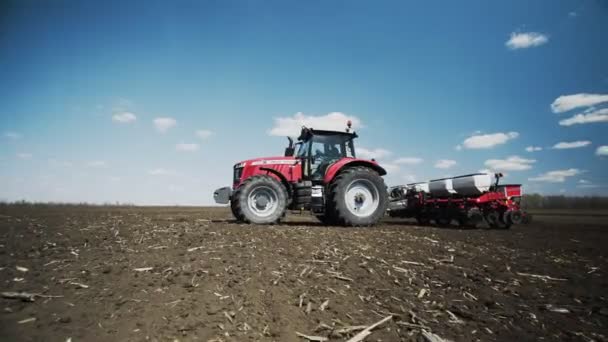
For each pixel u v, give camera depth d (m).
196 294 2.83
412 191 9.91
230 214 11.35
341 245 4.62
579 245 5.57
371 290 3.19
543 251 4.99
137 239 4.56
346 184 7.49
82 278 3.03
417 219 9.88
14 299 2.60
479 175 8.35
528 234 6.92
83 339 2.19
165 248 4.09
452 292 3.27
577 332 2.66
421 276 3.61
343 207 7.41
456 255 4.44
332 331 2.50
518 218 8.23
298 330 2.49
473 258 4.34
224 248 4.17
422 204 9.42
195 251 3.98
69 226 5.73
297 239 4.90
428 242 5.18
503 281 3.57
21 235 4.71
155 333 2.30
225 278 3.17
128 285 2.92
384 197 7.76
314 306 2.82
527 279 3.67
